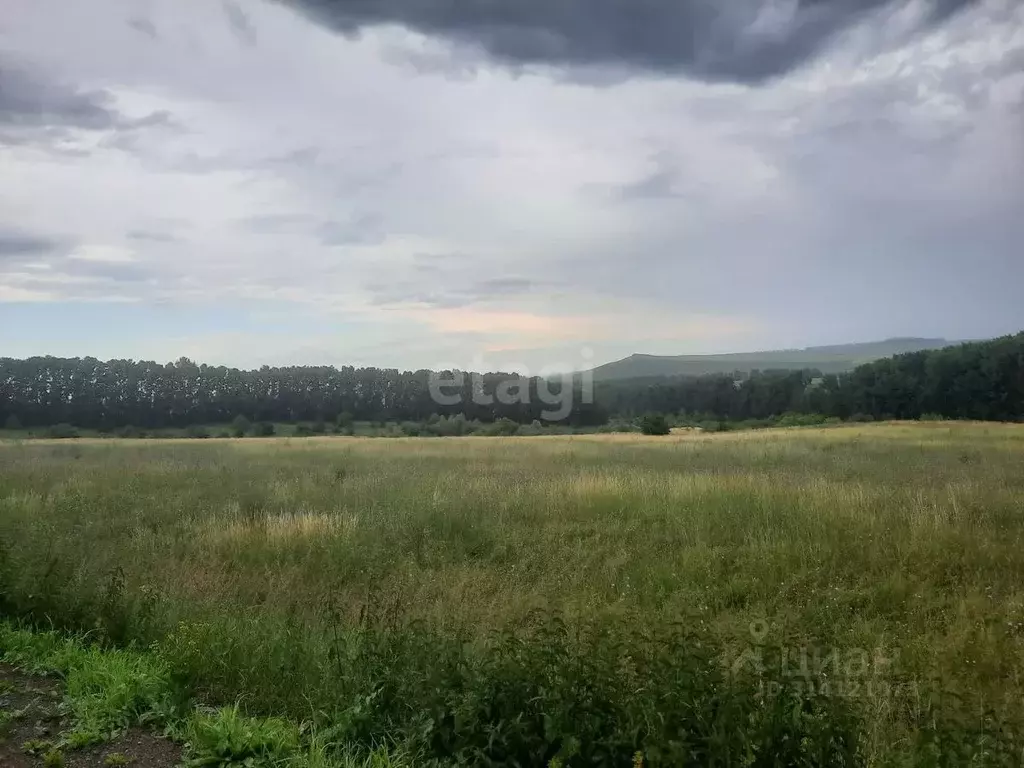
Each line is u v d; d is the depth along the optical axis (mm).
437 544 9242
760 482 13641
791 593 6898
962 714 3902
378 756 3570
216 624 5293
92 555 7895
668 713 3287
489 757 3406
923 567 7523
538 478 15742
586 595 6684
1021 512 10211
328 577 7801
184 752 3736
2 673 4750
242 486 15344
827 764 3170
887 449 26500
